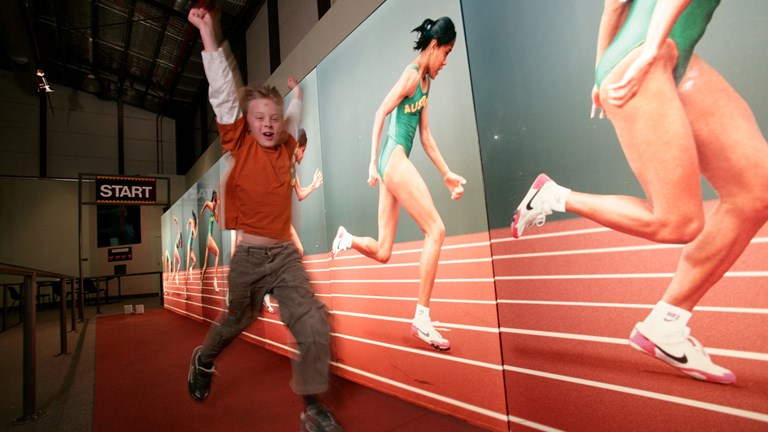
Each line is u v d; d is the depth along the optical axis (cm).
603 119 121
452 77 166
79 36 762
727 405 97
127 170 938
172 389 229
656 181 110
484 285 154
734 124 96
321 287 257
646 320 112
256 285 142
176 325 504
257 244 141
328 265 249
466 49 161
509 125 147
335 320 240
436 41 173
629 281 116
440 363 171
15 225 852
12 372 282
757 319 93
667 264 108
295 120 167
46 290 870
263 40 391
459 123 163
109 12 664
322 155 255
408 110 187
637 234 114
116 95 939
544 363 136
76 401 213
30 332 189
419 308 181
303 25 306
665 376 108
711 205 101
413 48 185
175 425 176
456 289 165
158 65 802
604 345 121
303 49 284
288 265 141
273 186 145
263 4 390
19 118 852
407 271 188
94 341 405
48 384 249
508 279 146
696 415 102
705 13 101
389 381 198
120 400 212
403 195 189
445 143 169
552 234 134
